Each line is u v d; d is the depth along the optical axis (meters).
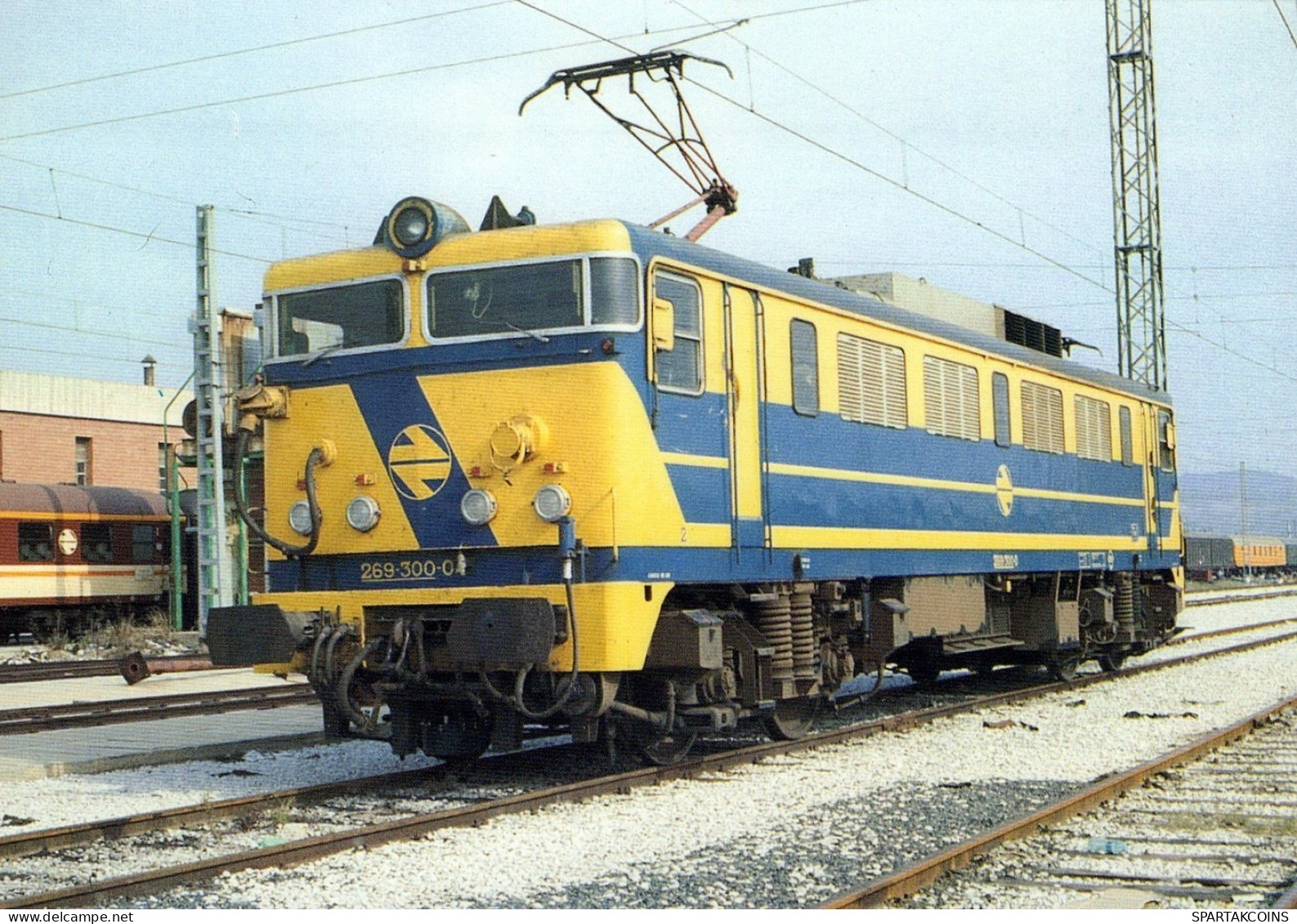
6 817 8.88
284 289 10.60
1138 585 20.05
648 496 9.51
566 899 6.54
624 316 9.49
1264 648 23.44
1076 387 17.91
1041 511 16.42
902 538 13.07
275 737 12.60
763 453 10.92
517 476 9.53
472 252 9.88
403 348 10.04
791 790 9.59
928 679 17.28
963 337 14.79
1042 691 16.38
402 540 9.91
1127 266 33.59
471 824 8.38
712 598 10.76
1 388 39.34
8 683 20.89
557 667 9.26
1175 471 21.56
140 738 12.86
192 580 34.78
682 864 7.26
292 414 10.46
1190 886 6.73
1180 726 12.87
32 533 31.48
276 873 7.08
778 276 11.43
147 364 46.47
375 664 9.87
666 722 10.08
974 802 9.05
